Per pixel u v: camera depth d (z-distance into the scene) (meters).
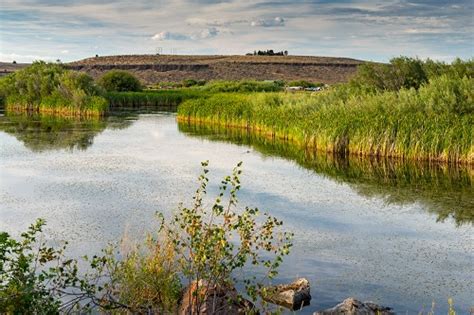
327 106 35.12
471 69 34.19
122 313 8.66
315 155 28.38
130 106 68.44
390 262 12.38
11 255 12.03
